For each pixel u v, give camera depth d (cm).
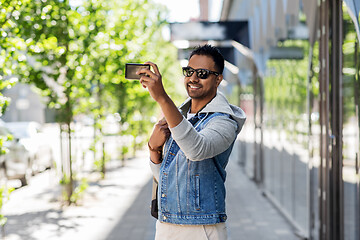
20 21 598
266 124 1073
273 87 967
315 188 617
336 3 485
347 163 460
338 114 491
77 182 1185
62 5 786
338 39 484
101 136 1144
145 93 1450
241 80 1596
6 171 1076
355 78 429
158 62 1647
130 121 1489
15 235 681
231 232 723
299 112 712
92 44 888
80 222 764
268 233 713
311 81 630
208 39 1053
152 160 262
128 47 1081
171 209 244
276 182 933
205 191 240
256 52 1093
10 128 1212
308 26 616
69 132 915
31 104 3181
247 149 1505
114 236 673
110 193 1045
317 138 603
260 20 1034
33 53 698
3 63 521
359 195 427
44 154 1310
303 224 694
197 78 247
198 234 243
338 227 494
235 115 246
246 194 1074
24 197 996
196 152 223
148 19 1416
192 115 256
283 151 855
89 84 951
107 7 965
